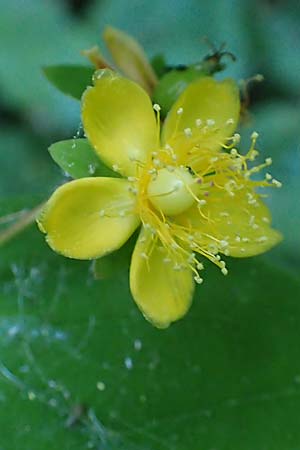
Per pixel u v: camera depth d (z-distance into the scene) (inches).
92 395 6.2
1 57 7.3
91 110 5.5
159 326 5.5
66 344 6.2
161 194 5.7
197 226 5.7
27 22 7.4
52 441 6.1
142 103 5.6
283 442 6.2
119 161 5.6
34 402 6.2
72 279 6.3
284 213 7.1
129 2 7.6
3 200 6.1
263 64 7.5
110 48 5.9
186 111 5.7
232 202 5.7
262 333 6.2
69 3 7.6
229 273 6.2
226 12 7.6
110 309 6.3
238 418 6.2
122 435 6.2
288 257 6.9
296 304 6.2
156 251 5.6
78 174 5.5
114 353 6.2
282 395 6.2
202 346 6.2
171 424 6.2
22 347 6.2
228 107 5.7
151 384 6.2
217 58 5.9
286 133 7.3
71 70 5.8
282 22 7.6
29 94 7.3
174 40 7.5
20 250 6.2
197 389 6.2
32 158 7.3
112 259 5.6
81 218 5.5
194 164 5.7
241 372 6.2
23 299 6.3
